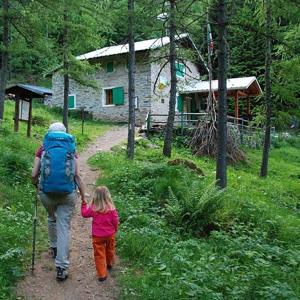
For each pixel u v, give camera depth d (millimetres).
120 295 5582
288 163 24453
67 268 5883
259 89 32906
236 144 21266
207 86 32094
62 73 18641
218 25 10641
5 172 10008
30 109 17484
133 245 6895
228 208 9109
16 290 5434
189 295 5258
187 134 22922
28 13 15875
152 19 15539
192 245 7266
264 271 6168
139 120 31516
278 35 14453
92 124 29906
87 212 6078
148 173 11414
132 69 16875
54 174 5727
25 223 7441
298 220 10711
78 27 17906
